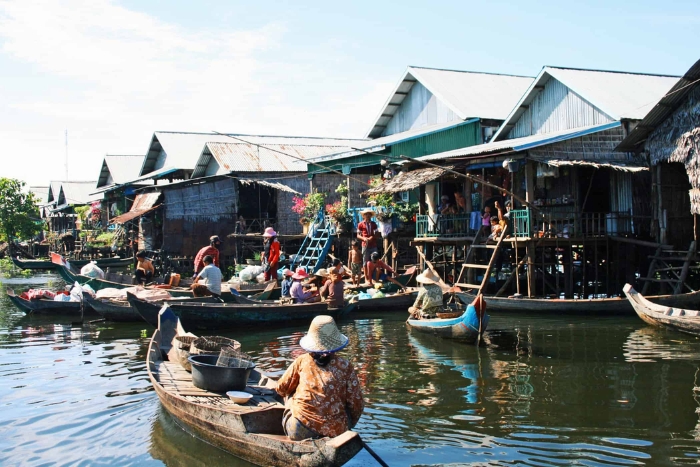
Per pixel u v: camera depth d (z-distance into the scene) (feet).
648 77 70.38
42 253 147.23
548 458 20.93
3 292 78.64
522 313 49.96
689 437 22.57
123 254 114.93
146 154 120.16
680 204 54.08
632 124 57.11
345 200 77.15
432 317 43.11
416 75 79.97
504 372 32.22
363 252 61.77
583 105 61.93
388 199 68.74
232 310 44.80
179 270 85.97
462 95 75.87
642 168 51.13
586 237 52.80
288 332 45.32
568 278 53.52
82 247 123.24
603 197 58.23
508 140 66.64
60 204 169.78
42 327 49.24
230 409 21.86
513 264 58.85
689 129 48.26
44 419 25.86
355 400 20.30
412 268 61.57
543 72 65.31
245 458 20.99
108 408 27.17
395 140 71.61
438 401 27.35
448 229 60.64
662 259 50.62
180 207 90.58
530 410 25.91
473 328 37.86
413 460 20.93
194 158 106.52
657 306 42.96
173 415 24.97
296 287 50.62
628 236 55.52
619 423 24.18
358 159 76.84
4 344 42.19
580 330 43.37
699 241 50.42
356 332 44.78
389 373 32.37
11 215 135.54
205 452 22.17
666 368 32.32
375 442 22.56
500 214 53.21
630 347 37.55
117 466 21.21
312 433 19.49
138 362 36.06
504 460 20.83
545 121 66.95
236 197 85.92
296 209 84.07
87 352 39.19
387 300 54.44
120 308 49.78
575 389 28.86
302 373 20.04
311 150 100.73
